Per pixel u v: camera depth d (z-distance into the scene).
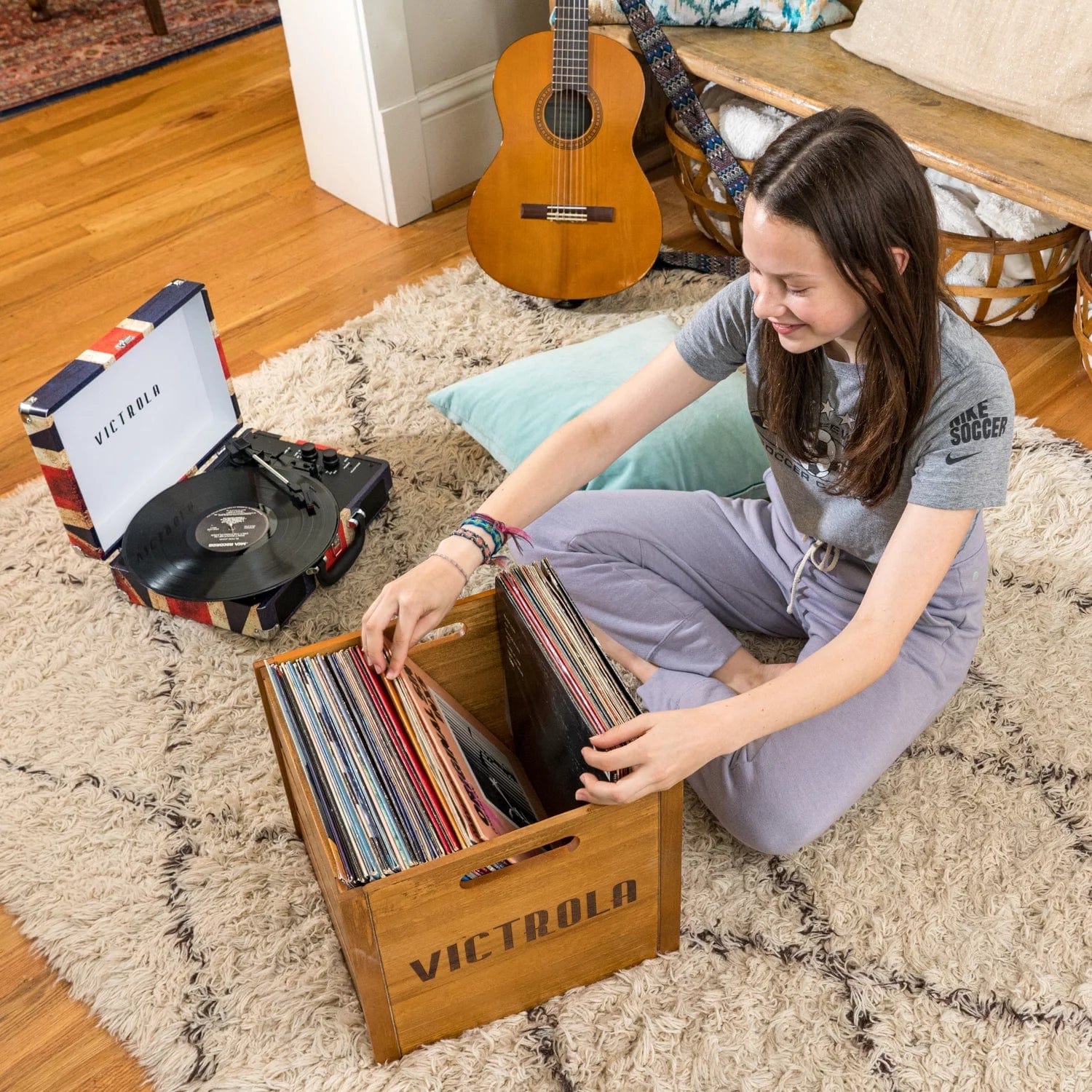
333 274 2.59
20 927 1.40
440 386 2.23
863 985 1.31
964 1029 1.27
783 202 0.99
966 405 1.11
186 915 1.40
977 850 1.44
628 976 1.32
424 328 2.38
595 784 1.07
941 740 1.57
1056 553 1.84
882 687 1.38
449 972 1.19
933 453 1.14
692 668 1.53
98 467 1.76
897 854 1.44
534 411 1.90
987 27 2.11
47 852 1.47
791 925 1.37
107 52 3.49
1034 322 2.33
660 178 2.86
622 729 1.08
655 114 2.86
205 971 1.34
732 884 1.41
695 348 1.30
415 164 2.69
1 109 3.24
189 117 3.20
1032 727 1.58
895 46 2.24
